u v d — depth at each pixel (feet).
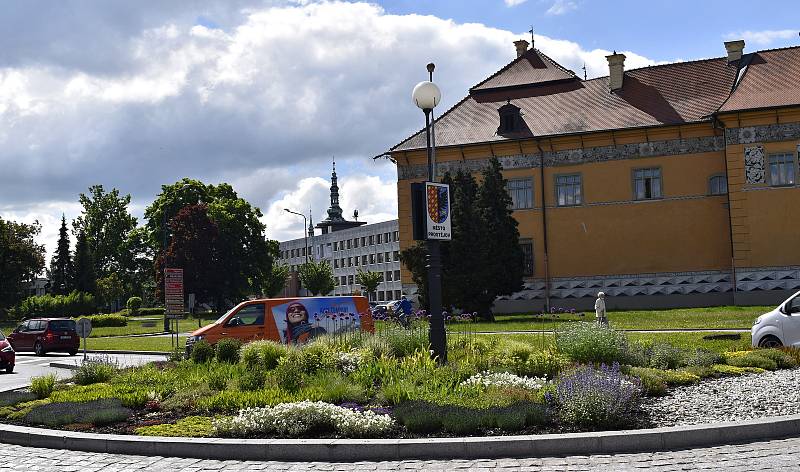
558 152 167.73
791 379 46.19
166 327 180.96
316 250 433.89
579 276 165.48
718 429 31.58
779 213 147.43
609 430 33.37
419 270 145.48
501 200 146.51
